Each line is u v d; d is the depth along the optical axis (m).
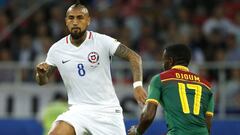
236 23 50.88
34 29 50.84
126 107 44.72
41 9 52.47
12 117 45.62
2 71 46.25
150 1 52.47
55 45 24.62
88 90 24.28
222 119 43.34
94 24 50.81
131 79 45.44
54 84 45.81
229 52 48.12
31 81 46.16
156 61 47.28
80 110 24.25
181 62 23.86
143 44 48.66
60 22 50.91
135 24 50.66
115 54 24.23
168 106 23.03
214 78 44.00
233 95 43.81
